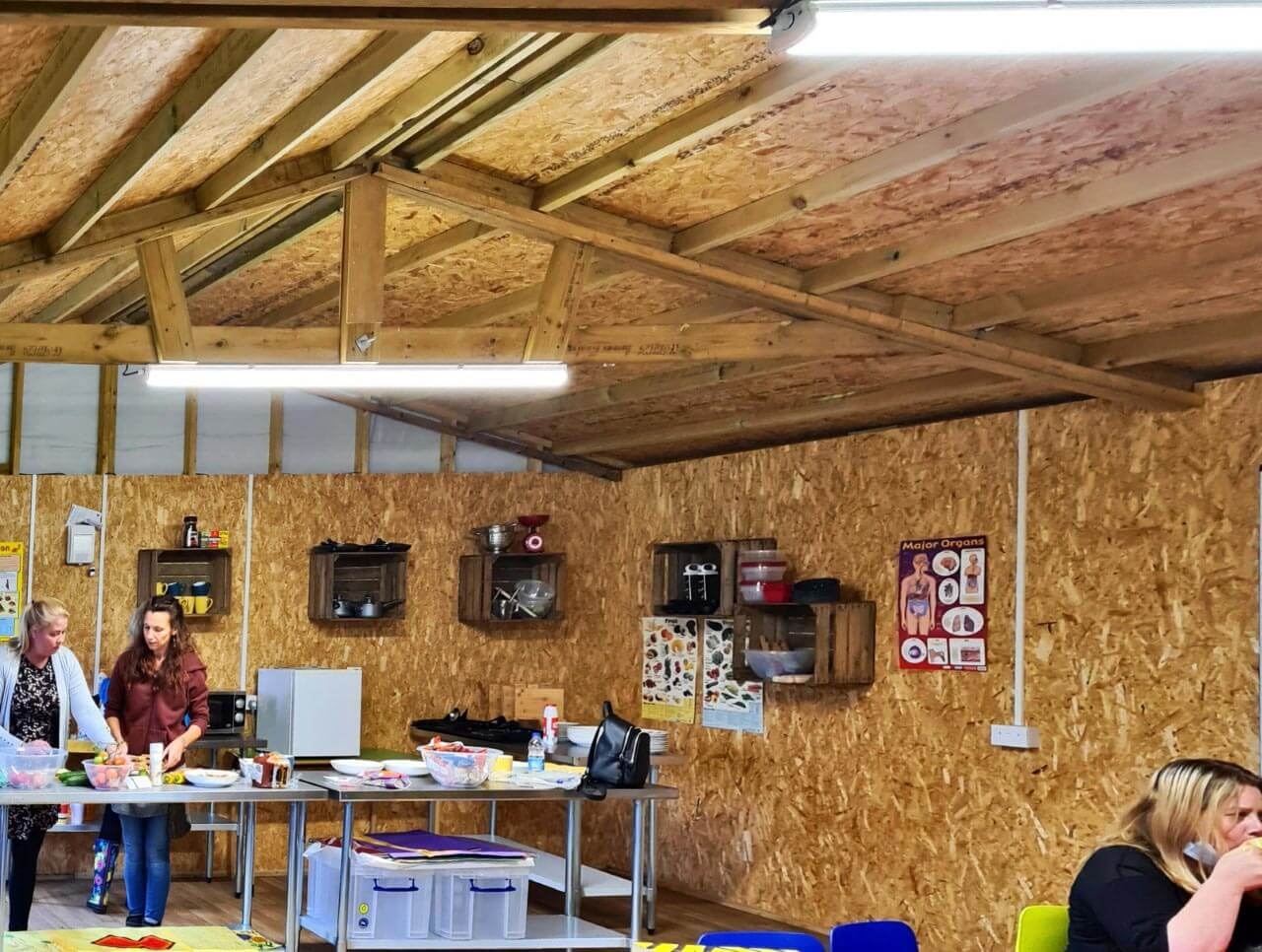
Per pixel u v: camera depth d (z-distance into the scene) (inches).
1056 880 248.4
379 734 371.2
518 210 201.0
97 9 107.6
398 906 236.8
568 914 262.4
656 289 247.6
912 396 275.6
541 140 188.2
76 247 198.1
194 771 227.1
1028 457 261.1
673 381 292.4
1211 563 227.0
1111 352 229.1
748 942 136.9
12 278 203.3
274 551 369.4
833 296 215.5
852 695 296.7
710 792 334.6
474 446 383.2
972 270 207.3
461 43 166.2
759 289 212.7
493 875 240.5
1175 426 235.1
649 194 198.4
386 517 376.8
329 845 250.8
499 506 381.7
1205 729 225.3
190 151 179.3
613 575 373.1
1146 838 132.4
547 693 366.6
